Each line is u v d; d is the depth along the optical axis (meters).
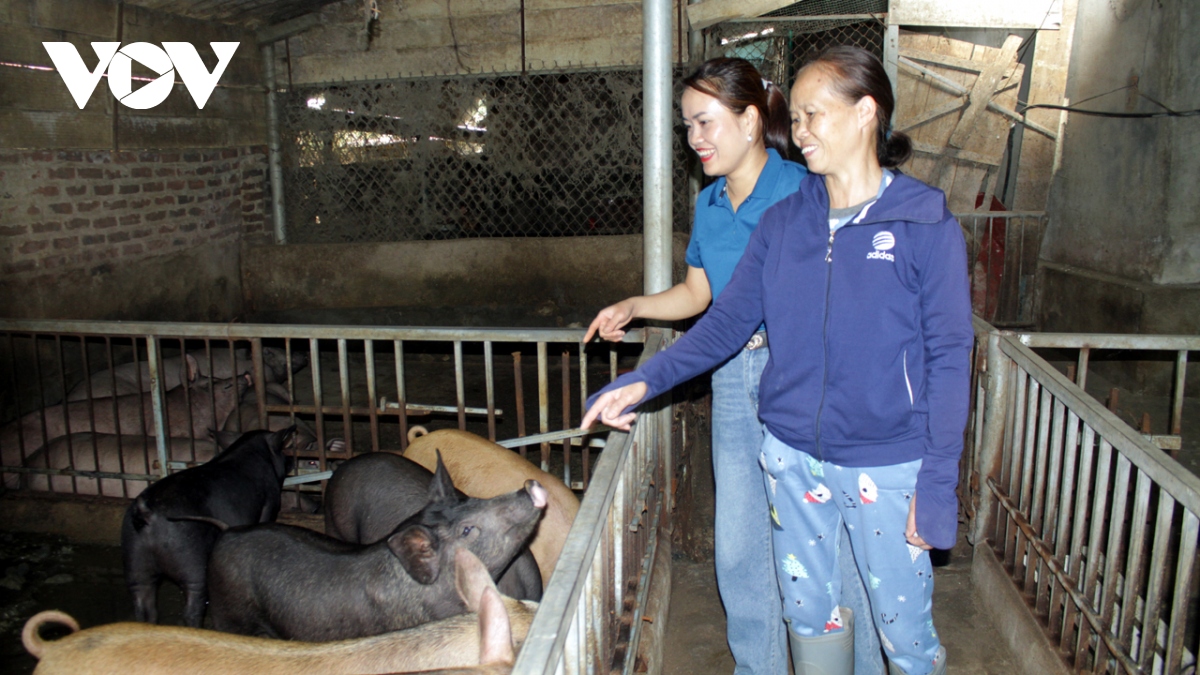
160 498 3.65
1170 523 2.04
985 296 8.18
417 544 2.57
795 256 2.00
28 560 4.41
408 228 8.32
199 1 7.11
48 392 6.12
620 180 7.91
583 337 3.74
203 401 5.75
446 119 8.06
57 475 4.80
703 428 4.76
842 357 1.94
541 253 7.89
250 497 4.00
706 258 2.49
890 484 1.99
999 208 8.12
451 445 3.67
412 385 7.32
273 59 8.22
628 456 2.32
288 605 2.96
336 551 2.99
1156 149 6.48
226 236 7.98
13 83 5.75
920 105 7.80
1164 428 5.77
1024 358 2.98
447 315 8.12
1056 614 2.67
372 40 8.02
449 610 2.67
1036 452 2.98
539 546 3.21
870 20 7.43
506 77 7.87
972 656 2.96
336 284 8.21
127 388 6.21
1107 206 7.20
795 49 7.45
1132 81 6.77
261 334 4.24
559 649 1.43
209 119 7.59
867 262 1.89
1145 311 6.40
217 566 3.14
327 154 8.35
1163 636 2.60
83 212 6.38
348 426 4.19
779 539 2.24
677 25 7.13
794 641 2.31
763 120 2.34
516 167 8.02
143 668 2.17
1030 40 7.80
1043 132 7.93
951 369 1.83
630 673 2.32
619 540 2.21
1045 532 2.77
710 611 3.27
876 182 1.94
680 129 4.94
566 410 3.94
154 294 7.13
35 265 6.00
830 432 2.00
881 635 2.16
